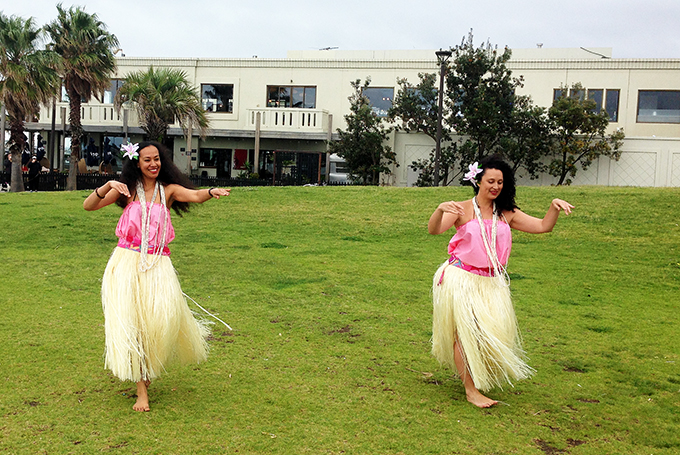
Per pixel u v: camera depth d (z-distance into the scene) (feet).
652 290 25.25
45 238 35.96
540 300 23.29
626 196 47.55
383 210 47.09
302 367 15.57
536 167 77.10
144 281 12.84
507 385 14.74
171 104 76.23
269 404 13.24
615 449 11.51
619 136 74.84
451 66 78.33
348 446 11.35
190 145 80.02
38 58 73.00
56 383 14.15
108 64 79.30
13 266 27.91
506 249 13.43
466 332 13.07
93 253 31.86
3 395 13.32
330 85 90.99
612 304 22.88
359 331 18.86
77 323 18.98
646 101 81.97
